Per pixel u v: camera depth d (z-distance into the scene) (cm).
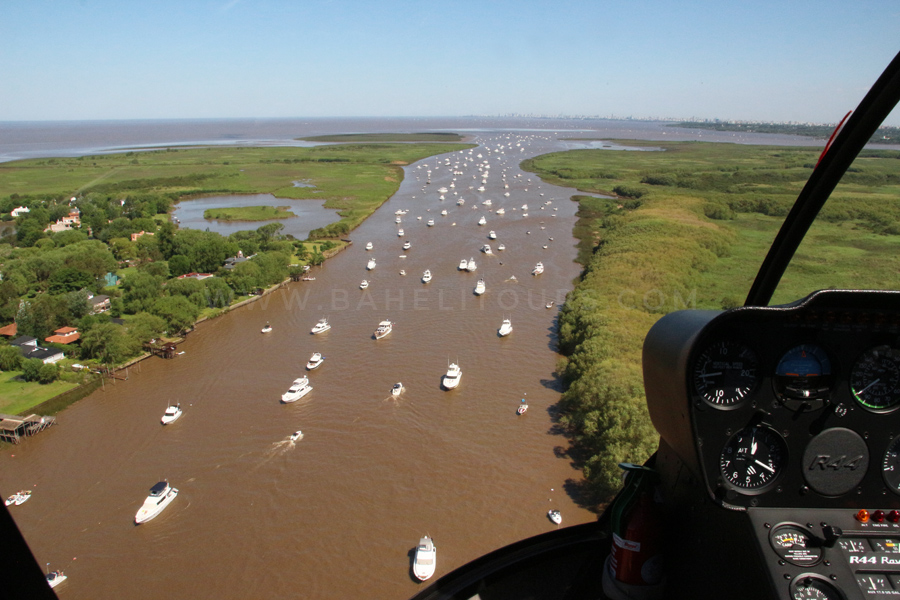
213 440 3212
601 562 616
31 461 3058
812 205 620
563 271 6322
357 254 7206
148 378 3988
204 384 3878
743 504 501
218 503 2702
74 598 2206
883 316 491
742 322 491
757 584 471
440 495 2698
